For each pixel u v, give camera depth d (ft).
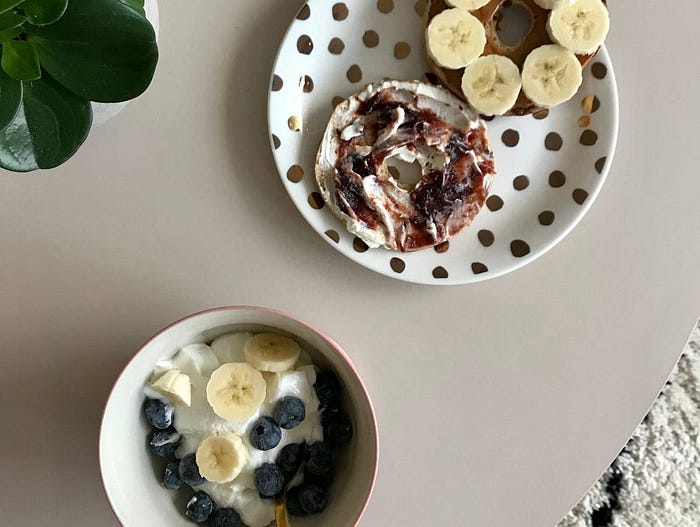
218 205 1.39
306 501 1.23
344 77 1.45
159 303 1.37
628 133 1.47
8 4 0.79
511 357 1.42
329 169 1.39
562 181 1.46
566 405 1.41
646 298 1.44
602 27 1.39
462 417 1.40
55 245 1.36
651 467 2.06
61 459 1.36
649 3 1.46
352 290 1.40
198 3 1.40
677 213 1.46
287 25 1.42
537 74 1.40
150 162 1.38
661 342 1.43
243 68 1.41
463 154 1.42
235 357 1.28
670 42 1.47
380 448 1.39
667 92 1.47
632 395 1.42
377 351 1.40
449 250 1.44
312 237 1.41
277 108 1.37
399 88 1.40
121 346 1.37
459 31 1.38
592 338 1.43
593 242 1.46
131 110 1.38
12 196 1.36
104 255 1.37
